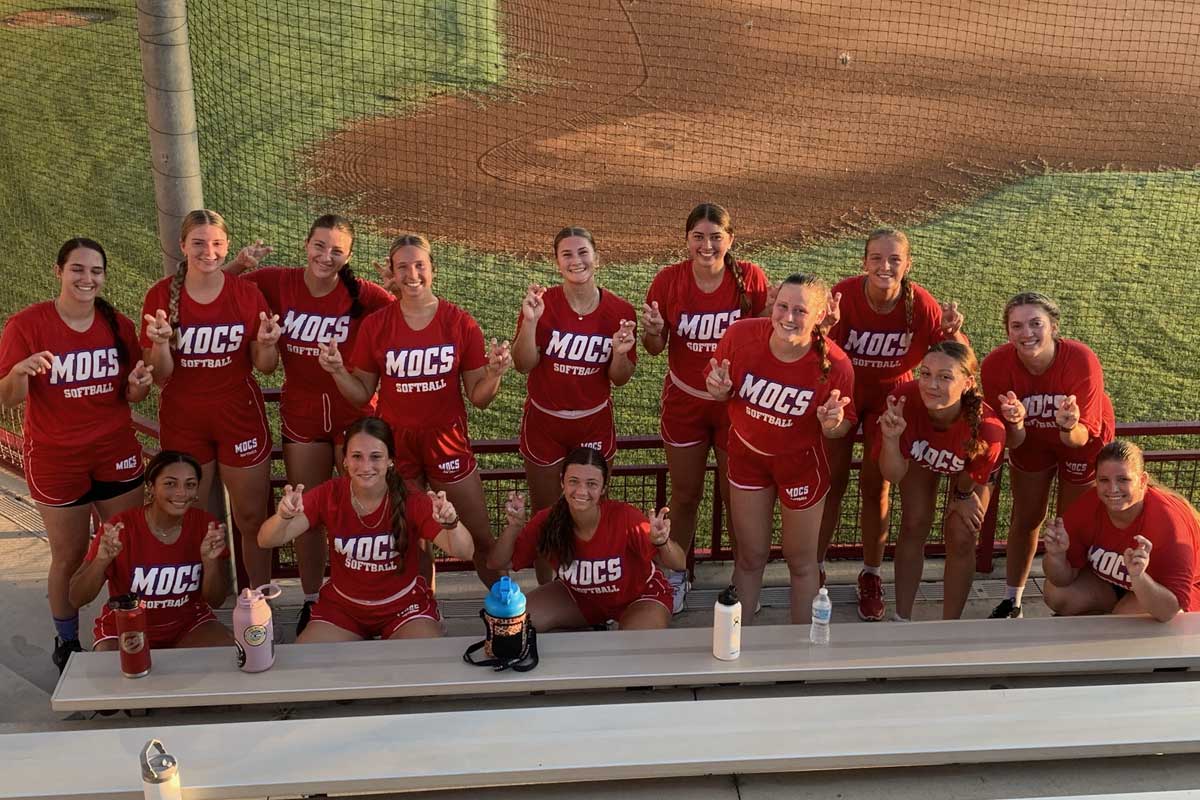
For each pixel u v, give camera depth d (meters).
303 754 3.85
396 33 19.34
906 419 5.25
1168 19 21.41
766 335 4.88
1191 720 4.05
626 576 4.97
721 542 6.54
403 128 15.89
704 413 5.71
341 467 5.73
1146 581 4.52
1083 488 5.52
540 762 3.81
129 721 4.22
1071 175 14.77
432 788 3.79
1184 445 7.96
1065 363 5.30
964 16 21.59
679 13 21.44
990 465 5.07
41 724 4.21
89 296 4.92
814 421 4.94
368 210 13.16
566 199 13.81
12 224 12.34
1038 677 4.45
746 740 3.92
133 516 4.82
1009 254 12.27
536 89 17.88
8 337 4.92
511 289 11.23
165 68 5.20
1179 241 12.59
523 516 4.94
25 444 5.15
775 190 14.34
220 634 5.00
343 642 4.54
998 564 6.34
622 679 4.29
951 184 14.55
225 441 5.40
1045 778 3.88
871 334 5.62
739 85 18.39
